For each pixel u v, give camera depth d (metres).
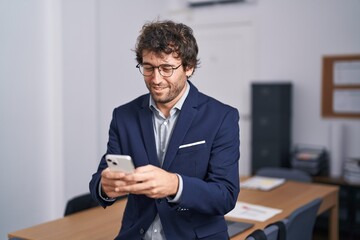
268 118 4.18
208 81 4.93
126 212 1.47
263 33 4.59
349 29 4.19
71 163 3.59
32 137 3.38
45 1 3.43
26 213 3.36
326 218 3.88
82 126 3.67
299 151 4.27
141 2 4.33
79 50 3.60
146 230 1.39
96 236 1.90
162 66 1.26
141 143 1.40
